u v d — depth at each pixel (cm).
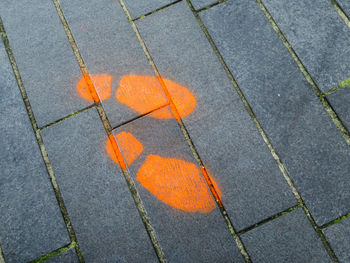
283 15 140
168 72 137
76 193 131
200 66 137
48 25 143
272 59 137
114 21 142
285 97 134
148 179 131
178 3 142
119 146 133
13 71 140
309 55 136
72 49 141
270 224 127
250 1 141
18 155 134
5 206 132
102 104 136
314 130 131
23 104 138
